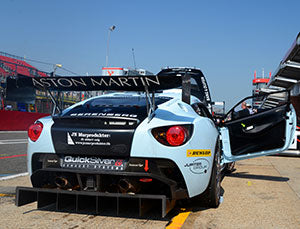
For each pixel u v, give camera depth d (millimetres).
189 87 2543
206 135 2707
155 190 2613
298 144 7457
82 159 2506
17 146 9031
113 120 2486
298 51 10414
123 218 2605
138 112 2629
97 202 2373
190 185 2475
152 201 2602
